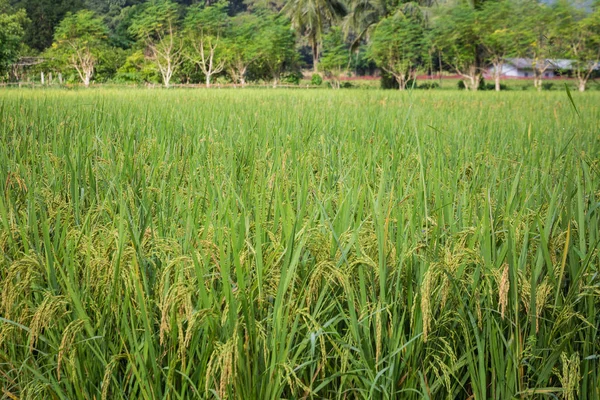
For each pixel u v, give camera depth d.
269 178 4.55
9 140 7.21
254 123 9.00
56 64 53.53
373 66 78.88
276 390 2.55
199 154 5.94
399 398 2.77
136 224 3.58
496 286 3.08
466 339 2.78
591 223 3.36
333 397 2.85
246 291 2.78
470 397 2.83
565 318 2.89
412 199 3.95
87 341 2.72
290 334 2.63
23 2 77.38
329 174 4.86
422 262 3.00
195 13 54.66
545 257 2.93
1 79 47.09
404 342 2.83
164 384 2.76
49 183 4.72
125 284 2.88
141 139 6.82
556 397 2.78
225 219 3.46
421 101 18.17
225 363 2.34
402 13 50.41
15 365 2.87
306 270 2.97
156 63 54.78
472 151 6.09
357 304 2.94
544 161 5.43
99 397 2.73
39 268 3.01
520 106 16.38
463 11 46.75
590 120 10.37
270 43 54.56
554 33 40.53
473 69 48.81
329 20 65.56
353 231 3.04
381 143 6.11
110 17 90.50
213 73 53.78
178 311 2.69
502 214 3.71
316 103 15.80
